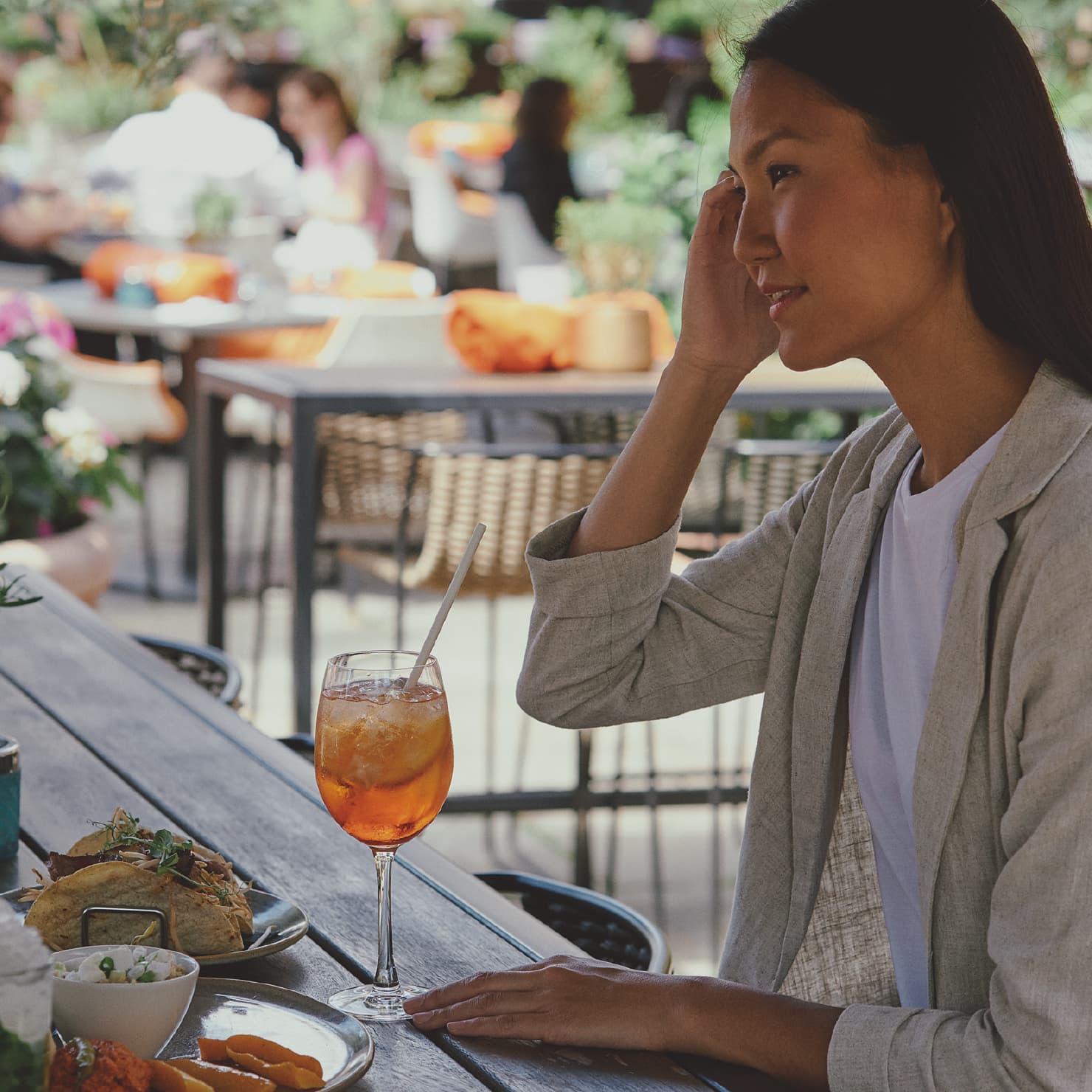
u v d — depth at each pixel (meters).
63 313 5.65
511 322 4.25
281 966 1.30
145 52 3.96
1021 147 1.21
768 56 1.27
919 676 1.35
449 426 4.57
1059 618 1.13
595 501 1.54
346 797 1.23
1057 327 1.23
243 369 4.30
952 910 1.25
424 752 1.23
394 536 4.44
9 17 3.99
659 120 10.52
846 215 1.24
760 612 1.56
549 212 8.11
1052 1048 1.06
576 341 4.32
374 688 1.26
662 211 4.78
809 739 1.46
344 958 1.32
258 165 6.80
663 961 1.59
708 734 4.72
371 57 13.81
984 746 1.22
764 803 1.50
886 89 1.21
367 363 5.41
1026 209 1.22
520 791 3.71
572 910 1.81
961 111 1.21
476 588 3.95
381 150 11.88
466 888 1.49
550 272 4.72
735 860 3.88
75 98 8.05
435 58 14.58
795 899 1.47
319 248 6.82
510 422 4.99
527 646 1.57
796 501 1.57
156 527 7.03
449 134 11.58
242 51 4.29
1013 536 1.21
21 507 4.01
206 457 4.44
